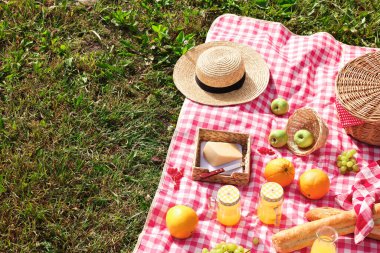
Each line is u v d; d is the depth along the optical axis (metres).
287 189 1.64
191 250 1.51
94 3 2.36
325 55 2.04
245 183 1.63
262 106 1.88
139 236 1.55
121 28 2.27
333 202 1.61
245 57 1.99
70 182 1.76
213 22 2.20
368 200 1.46
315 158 1.71
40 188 1.74
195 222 1.50
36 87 2.04
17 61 2.11
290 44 2.10
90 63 2.11
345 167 1.67
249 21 2.17
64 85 2.04
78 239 1.64
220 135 1.71
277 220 1.52
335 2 2.35
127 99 2.03
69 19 2.29
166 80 2.08
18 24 2.26
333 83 1.93
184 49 2.14
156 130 1.94
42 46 2.17
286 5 2.34
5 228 1.65
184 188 1.64
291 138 1.76
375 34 2.25
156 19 2.31
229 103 1.84
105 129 1.92
